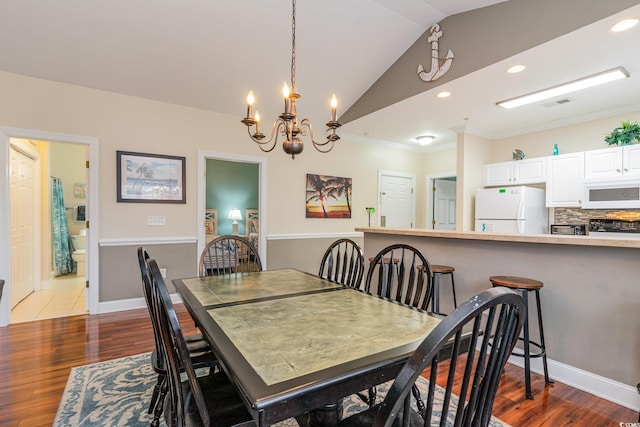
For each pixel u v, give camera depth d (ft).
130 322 10.66
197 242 13.19
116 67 10.67
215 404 4.09
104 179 11.50
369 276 7.00
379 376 3.27
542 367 7.49
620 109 12.47
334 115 6.46
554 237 6.72
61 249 18.20
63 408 6.09
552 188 13.60
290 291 6.31
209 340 3.89
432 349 2.27
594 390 6.64
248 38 10.22
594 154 12.40
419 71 11.12
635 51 8.31
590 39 7.77
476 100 11.73
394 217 19.22
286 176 15.40
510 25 8.63
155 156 12.35
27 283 13.76
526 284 6.77
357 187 17.74
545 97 11.33
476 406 2.81
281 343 3.73
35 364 7.80
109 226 11.62
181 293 6.19
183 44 10.14
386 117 13.75
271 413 2.65
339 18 9.96
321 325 4.34
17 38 9.14
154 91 11.96
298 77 12.23
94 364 7.81
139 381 7.06
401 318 4.65
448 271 8.75
